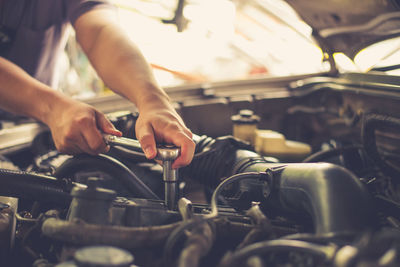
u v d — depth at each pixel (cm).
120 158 97
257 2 255
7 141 121
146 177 98
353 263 39
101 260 41
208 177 89
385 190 92
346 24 122
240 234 60
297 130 168
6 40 134
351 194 53
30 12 134
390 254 38
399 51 119
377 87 113
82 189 54
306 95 163
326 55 165
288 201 64
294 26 205
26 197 72
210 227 54
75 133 77
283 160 133
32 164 122
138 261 54
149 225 61
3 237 60
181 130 75
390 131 99
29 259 62
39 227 63
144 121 80
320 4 119
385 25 109
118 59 104
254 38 316
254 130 138
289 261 47
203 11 311
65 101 86
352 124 127
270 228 55
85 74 230
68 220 56
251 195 75
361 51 131
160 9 308
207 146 90
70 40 205
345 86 133
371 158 94
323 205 53
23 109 90
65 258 52
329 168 58
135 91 93
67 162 79
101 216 53
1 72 93
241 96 172
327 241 51
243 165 82
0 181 70
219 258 59
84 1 125
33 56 141
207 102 159
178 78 370
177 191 69
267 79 184
